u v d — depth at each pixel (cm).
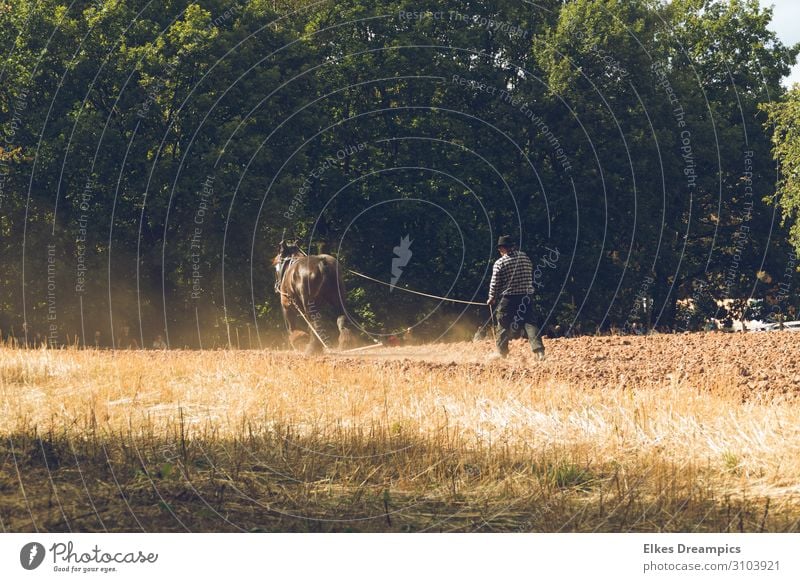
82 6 3809
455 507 811
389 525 764
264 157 3784
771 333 2008
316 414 1177
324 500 830
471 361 1770
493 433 1049
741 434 979
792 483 852
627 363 1577
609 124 4134
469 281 4328
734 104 4731
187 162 3712
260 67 3969
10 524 736
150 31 3759
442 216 4222
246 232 3778
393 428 1063
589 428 1052
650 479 859
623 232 4291
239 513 787
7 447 962
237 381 1482
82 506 782
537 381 1396
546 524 758
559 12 4325
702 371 1435
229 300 3909
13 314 3734
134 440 1008
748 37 4822
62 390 1404
